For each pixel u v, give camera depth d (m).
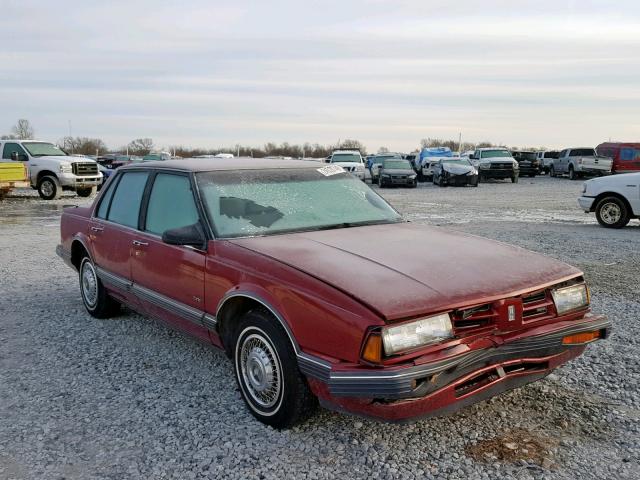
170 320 4.43
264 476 2.97
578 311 3.53
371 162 33.66
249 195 4.27
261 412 3.51
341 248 3.64
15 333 5.35
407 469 3.01
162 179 4.67
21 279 7.60
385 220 4.49
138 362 4.59
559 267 3.60
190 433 3.43
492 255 3.64
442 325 2.96
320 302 3.05
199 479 2.96
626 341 4.86
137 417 3.65
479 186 29.84
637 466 3.01
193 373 4.35
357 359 2.88
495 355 3.05
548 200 20.45
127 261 4.84
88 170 22.20
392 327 2.84
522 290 3.22
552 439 3.29
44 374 4.36
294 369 3.24
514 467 3.01
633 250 9.19
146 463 3.11
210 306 3.83
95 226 5.43
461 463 3.05
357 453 3.17
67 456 3.20
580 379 4.09
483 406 3.69
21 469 3.07
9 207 18.47
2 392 4.04
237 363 3.66
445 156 35.94
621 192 11.81
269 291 3.33
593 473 2.95
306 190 4.52
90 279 5.76
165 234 3.85
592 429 3.39
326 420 3.53
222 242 3.81
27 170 21.48
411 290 3.03
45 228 13.07
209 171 4.38
